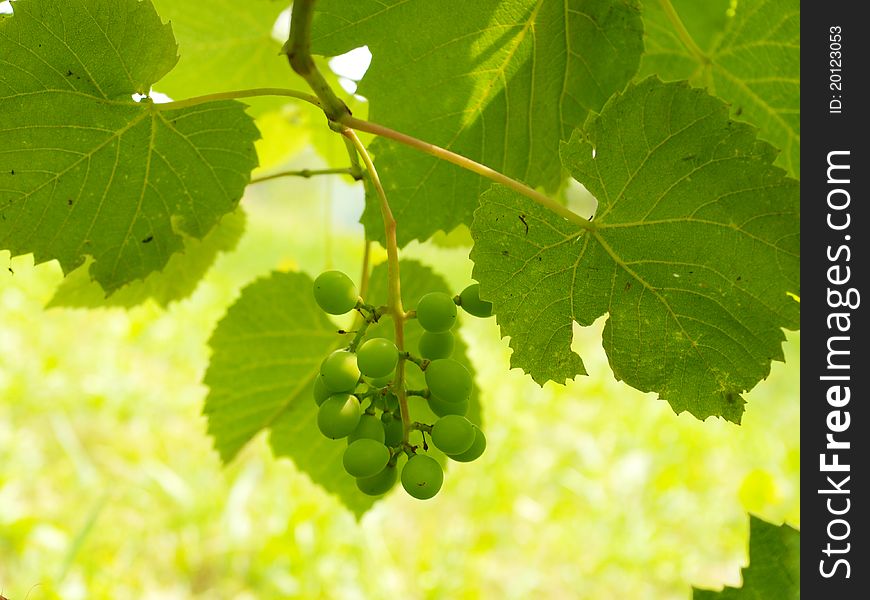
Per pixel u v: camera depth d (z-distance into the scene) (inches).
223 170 25.3
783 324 23.8
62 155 24.5
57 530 48.1
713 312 24.0
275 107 32.7
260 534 54.7
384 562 53.5
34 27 23.7
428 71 25.5
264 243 119.2
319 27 25.0
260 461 61.7
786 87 27.4
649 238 24.0
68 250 25.0
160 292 30.7
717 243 23.8
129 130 24.6
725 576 58.7
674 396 24.2
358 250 119.0
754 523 24.9
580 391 79.7
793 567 24.8
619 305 24.2
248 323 29.8
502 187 23.8
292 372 30.0
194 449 63.6
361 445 23.0
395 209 26.1
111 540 51.6
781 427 76.6
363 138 30.4
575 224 23.9
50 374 65.7
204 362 74.6
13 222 24.6
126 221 25.2
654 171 23.8
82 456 58.3
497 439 68.2
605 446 71.2
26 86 24.0
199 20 31.2
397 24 25.2
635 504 63.8
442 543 57.9
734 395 24.0
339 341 29.9
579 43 25.8
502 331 24.1
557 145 26.6
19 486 54.4
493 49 25.5
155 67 24.3
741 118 28.0
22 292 75.5
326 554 52.6
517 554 58.6
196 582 51.3
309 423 30.3
